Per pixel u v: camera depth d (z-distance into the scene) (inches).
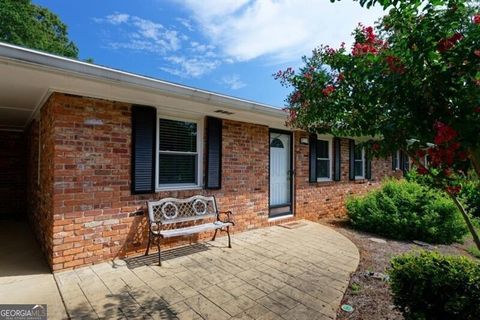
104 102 161.0
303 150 294.2
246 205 238.8
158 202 178.1
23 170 318.3
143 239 175.6
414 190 266.7
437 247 218.2
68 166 147.8
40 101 174.1
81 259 151.3
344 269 155.1
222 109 192.7
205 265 157.4
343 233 246.5
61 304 111.9
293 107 128.8
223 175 221.5
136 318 102.7
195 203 197.8
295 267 156.8
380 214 249.3
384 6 72.8
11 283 130.6
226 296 120.9
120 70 132.3
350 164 356.2
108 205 161.3
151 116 178.5
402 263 110.0
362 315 107.7
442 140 58.3
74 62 118.5
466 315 82.3
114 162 163.8
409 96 68.4
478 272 93.8
